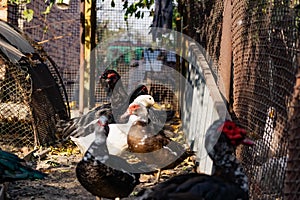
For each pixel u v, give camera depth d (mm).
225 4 2625
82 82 4430
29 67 3373
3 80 3436
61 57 4867
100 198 2105
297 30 1551
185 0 4355
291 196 1395
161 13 3898
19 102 3484
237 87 2539
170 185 1404
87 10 4480
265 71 1969
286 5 1714
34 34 4816
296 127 1394
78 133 3002
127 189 2043
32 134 3514
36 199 2379
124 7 4211
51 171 2934
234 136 1572
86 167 1979
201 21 3641
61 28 4938
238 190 1438
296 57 1521
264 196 1821
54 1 4316
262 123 1978
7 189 2375
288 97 1589
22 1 4070
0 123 3521
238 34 2539
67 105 4047
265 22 2000
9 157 2131
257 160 2000
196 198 1329
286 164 1514
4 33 3289
